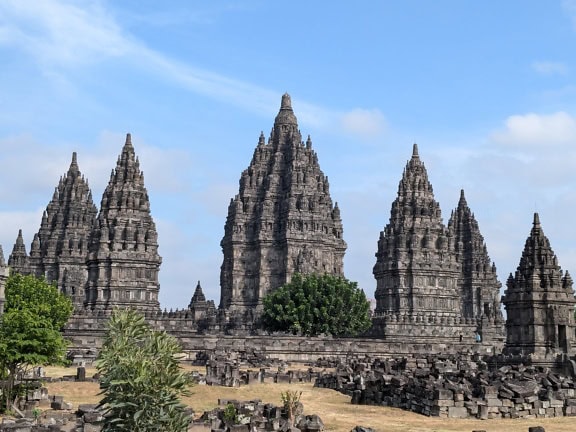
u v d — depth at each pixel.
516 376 75.94
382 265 180.00
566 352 99.00
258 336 119.38
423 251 178.00
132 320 40.31
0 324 62.97
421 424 59.28
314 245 188.50
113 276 149.25
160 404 38.56
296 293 149.62
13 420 50.88
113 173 157.62
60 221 192.38
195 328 142.25
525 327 101.44
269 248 191.62
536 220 104.62
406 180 184.75
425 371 81.44
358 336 159.25
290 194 191.25
